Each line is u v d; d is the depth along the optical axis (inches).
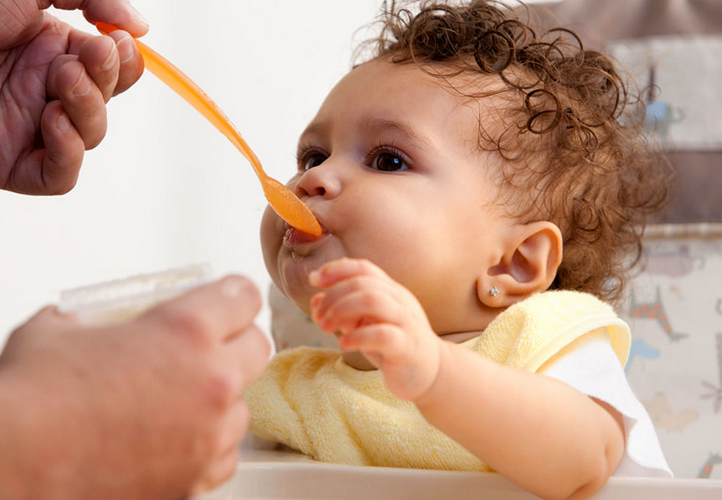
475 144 37.7
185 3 94.9
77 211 89.3
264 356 18.3
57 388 16.3
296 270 34.5
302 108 94.9
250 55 95.3
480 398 25.1
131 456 16.6
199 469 17.3
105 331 17.2
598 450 28.0
